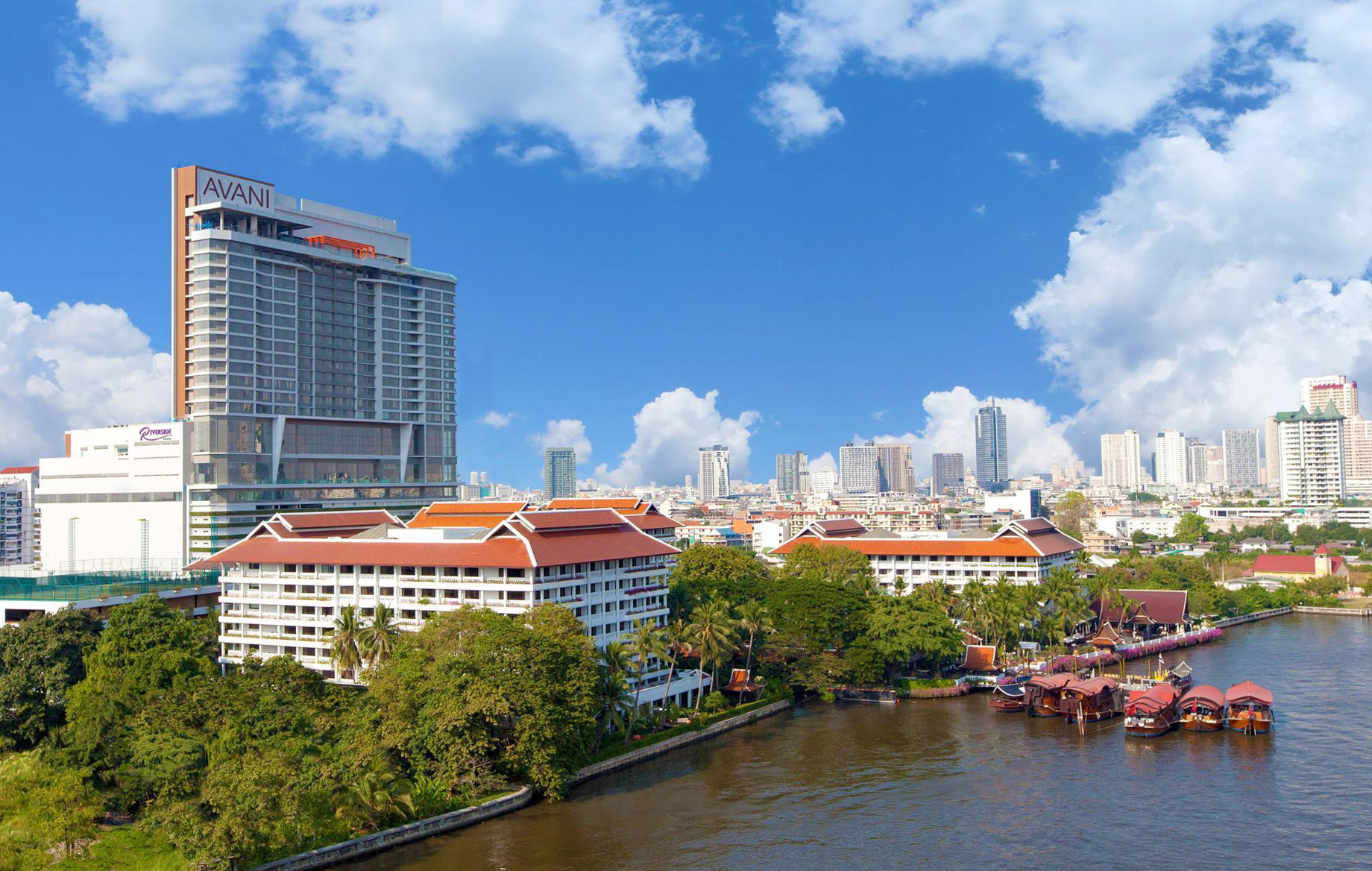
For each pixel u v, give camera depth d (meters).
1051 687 199.50
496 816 141.62
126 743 134.00
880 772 161.75
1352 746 173.00
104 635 169.75
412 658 152.38
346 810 129.25
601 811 143.75
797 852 128.62
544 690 147.38
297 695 148.00
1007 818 140.12
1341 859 125.38
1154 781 155.62
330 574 191.75
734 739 183.00
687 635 191.00
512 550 177.38
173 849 118.94
